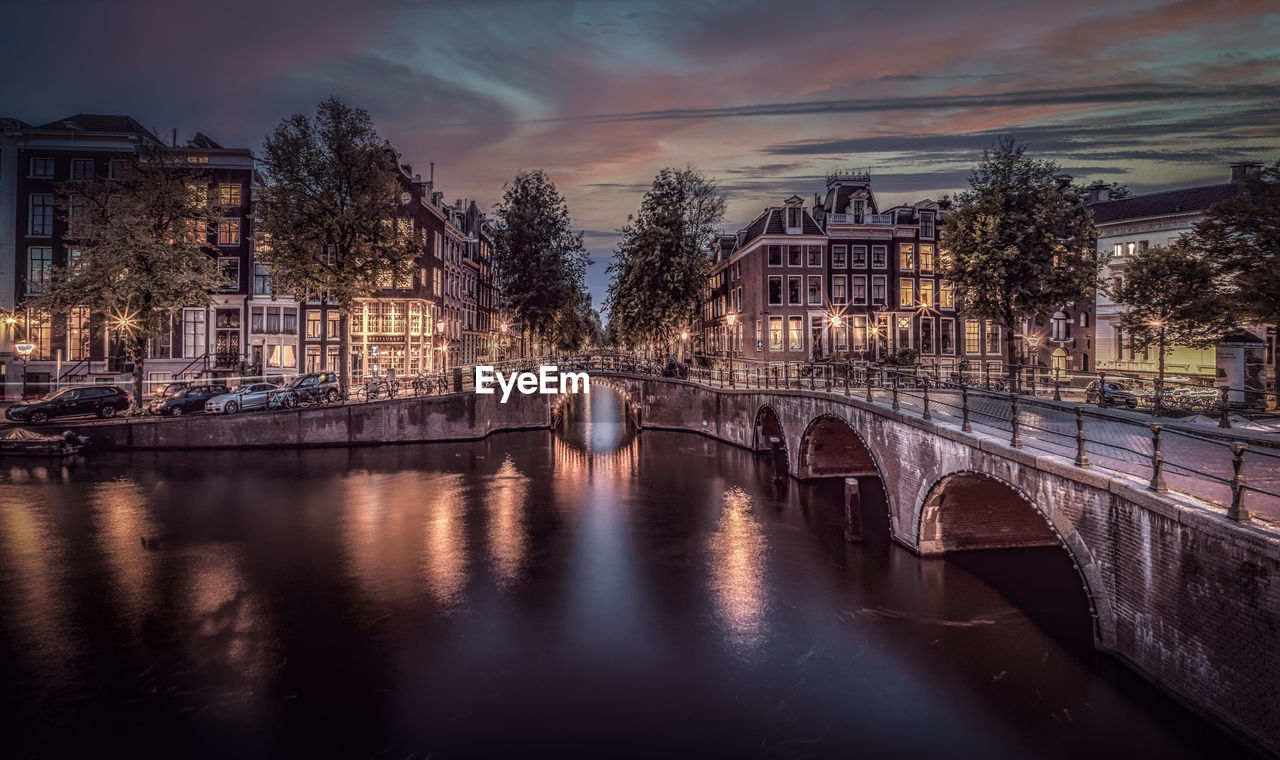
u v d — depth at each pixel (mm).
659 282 41250
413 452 32250
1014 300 28531
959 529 16344
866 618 13234
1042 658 11219
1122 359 41469
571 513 21766
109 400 30891
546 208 48062
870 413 18562
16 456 27578
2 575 15859
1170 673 8539
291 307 40406
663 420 41188
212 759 9203
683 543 18500
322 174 32500
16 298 36531
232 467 27609
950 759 8984
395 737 9688
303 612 14000
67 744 9508
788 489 24922
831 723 9875
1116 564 9555
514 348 66938
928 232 47438
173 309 31703
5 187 36625
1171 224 39250
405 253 34469
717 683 11086
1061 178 31609
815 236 46000
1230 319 19625
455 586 15469
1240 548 7395
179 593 14930
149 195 30531
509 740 9602
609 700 10633
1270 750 7047
